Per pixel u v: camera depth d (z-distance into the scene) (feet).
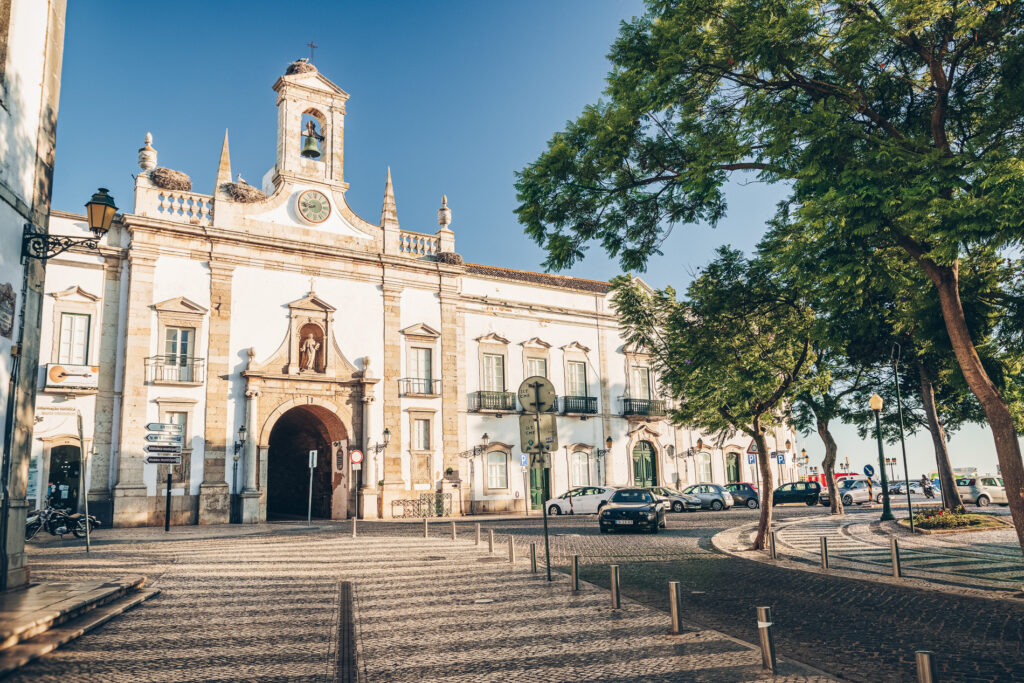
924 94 35.70
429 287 110.22
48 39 34.32
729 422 58.95
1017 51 30.68
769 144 32.45
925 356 69.51
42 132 33.81
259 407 93.25
